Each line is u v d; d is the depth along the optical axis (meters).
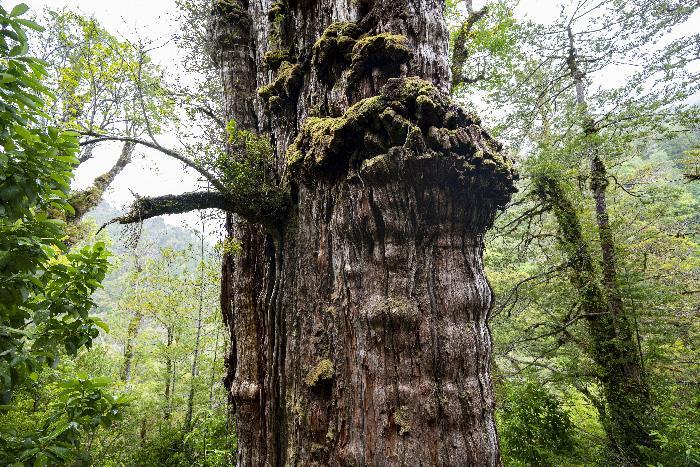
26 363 2.55
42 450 2.44
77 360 8.55
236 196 3.62
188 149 3.74
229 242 4.32
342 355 2.93
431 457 2.52
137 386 12.20
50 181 2.42
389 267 2.86
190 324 13.05
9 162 2.22
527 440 8.09
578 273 9.20
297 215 3.67
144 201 3.44
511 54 9.84
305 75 3.83
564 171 8.59
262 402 3.91
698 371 9.10
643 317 8.80
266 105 4.50
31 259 2.43
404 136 2.73
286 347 3.39
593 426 9.98
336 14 3.60
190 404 11.43
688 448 6.36
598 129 8.41
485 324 3.09
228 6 5.40
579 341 9.29
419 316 2.75
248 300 4.35
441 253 2.94
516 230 10.95
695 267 11.38
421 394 2.63
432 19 3.36
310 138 3.35
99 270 2.96
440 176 2.77
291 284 3.52
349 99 3.20
